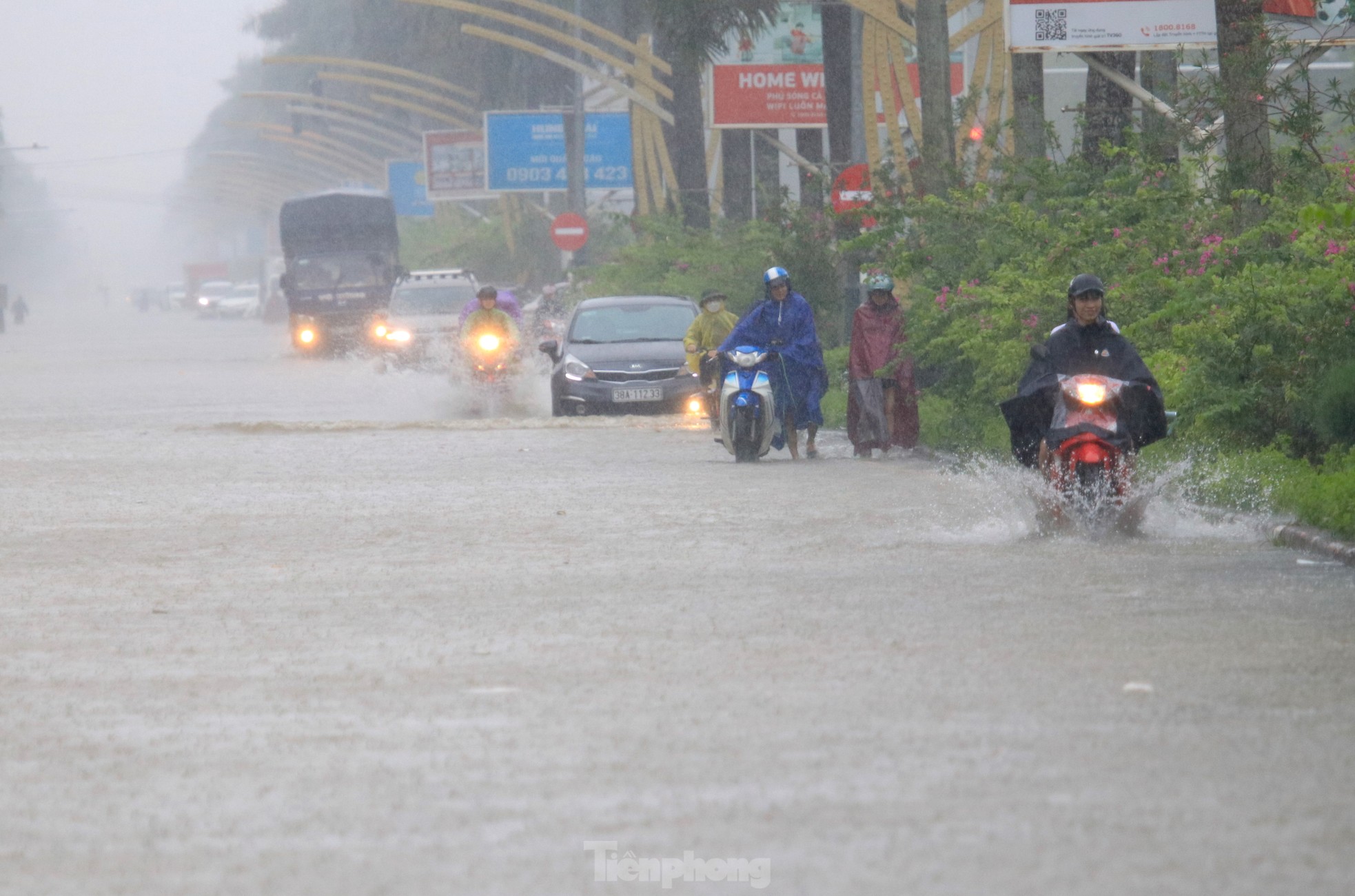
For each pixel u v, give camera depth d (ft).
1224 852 48.42
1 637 85.71
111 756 61.67
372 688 72.18
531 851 49.78
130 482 164.96
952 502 135.85
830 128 326.03
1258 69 171.53
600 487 153.48
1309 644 76.84
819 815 52.60
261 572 106.63
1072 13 215.31
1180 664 73.10
